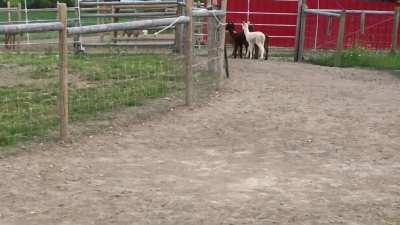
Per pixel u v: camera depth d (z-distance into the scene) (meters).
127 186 7.31
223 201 6.82
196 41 17.27
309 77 17.75
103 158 8.56
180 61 17.67
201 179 7.67
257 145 9.50
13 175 7.62
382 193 7.24
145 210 6.49
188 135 10.05
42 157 8.49
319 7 28.22
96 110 11.62
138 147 9.22
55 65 17.27
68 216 6.29
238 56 24.47
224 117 11.41
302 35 23.45
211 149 9.20
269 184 7.50
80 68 16.59
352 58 22.22
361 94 14.84
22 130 9.88
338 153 9.09
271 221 6.21
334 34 26.48
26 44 24.78
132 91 13.44
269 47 28.03
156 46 22.52
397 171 8.20
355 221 6.28
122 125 10.60
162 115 11.45
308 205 6.74
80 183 7.39
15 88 13.65
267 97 13.68
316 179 7.75
